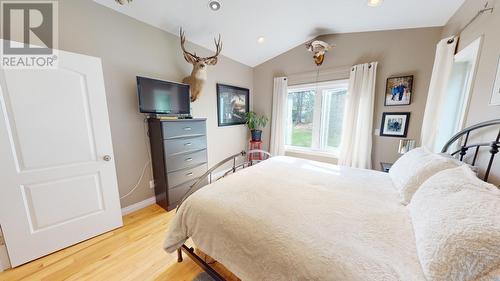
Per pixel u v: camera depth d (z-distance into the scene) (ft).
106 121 6.11
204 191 4.59
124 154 7.41
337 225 3.29
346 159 9.99
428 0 6.34
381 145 9.37
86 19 6.10
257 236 3.13
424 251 2.45
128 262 5.15
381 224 3.35
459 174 3.51
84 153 5.75
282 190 4.77
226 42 9.78
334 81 10.23
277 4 7.07
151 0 6.43
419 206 3.33
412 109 8.44
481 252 2.04
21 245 4.95
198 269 4.91
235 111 12.34
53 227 5.40
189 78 8.91
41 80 4.86
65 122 5.32
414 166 4.69
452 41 6.49
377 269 2.37
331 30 9.30
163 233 6.43
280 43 10.55
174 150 7.74
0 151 4.50
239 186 4.91
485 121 4.42
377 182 5.49
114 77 6.89
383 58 8.89
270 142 13.16
